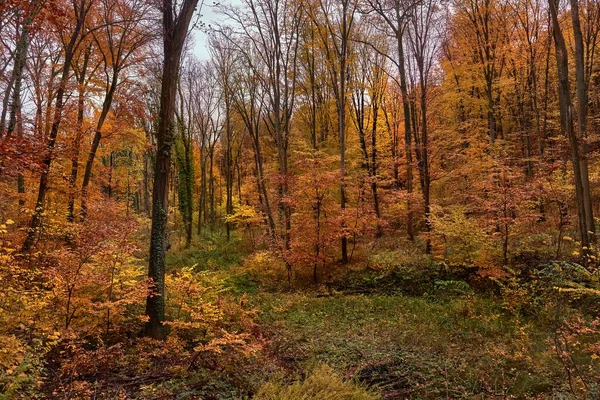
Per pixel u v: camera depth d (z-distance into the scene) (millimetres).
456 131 18078
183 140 22844
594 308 7574
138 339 7102
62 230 9984
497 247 10852
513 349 6602
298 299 11125
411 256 12797
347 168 18625
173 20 7941
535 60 16969
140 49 17422
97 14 15273
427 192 14695
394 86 20844
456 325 8164
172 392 5172
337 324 9008
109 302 6691
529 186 10461
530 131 18250
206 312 7504
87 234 7367
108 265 7414
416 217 17734
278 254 13750
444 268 11062
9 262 6297
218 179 33906
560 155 14039
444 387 5453
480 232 10164
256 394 4926
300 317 9602
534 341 6770
